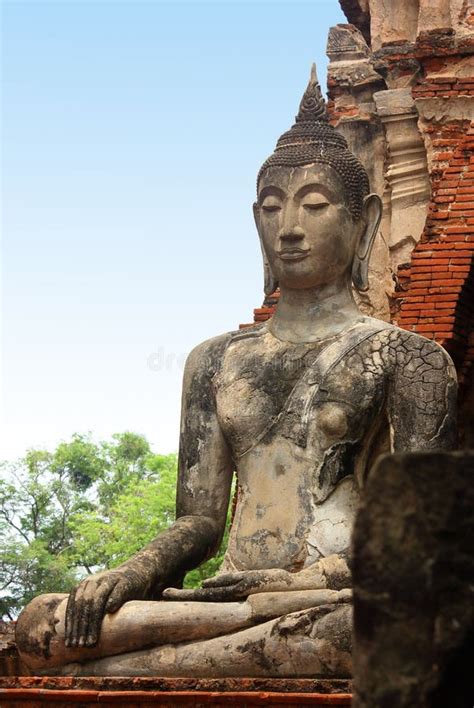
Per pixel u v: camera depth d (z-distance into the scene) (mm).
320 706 8484
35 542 39188
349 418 10086
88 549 38125
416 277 13711
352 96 15312
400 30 15164
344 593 9281
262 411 10328
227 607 9414
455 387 10281
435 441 10062
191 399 10805
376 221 10844
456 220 13898
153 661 9398
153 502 36562
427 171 14656
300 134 10867
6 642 11172
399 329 10500
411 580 4301
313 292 10633
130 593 9695
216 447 10688
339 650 8992
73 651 9570
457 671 4371
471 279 13742
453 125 14531
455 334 13469
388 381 10219
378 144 15031
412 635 4273
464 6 14711
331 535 9844
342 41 15453
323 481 10023
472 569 4312
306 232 10508
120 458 43656
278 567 9883
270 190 10688
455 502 4328
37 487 42156
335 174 10617
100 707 8883
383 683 4262
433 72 14641
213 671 9266
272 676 9133
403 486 4352
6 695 9062
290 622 9117
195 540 10414
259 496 10156
